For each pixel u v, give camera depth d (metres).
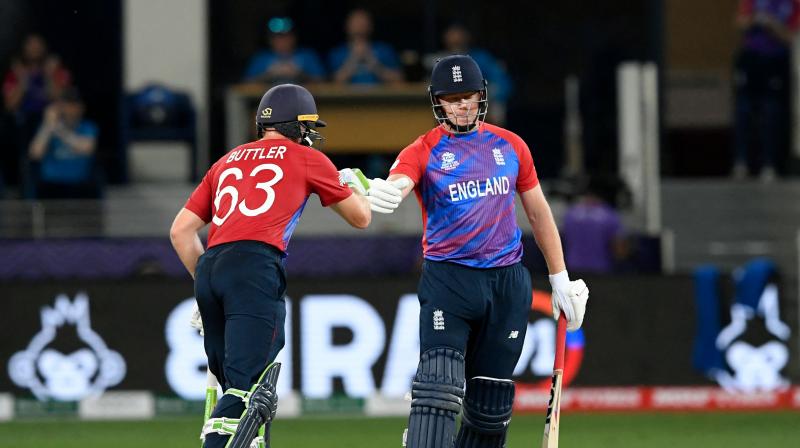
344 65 45.97
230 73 50.22
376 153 44.00
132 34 49.84
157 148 49.47
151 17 49.84
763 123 52.47
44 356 35.19
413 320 35.16
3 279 39.62
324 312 35.06
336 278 35.16
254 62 46.00
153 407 35.16
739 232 47.19
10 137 48.16
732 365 35.88
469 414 20.03
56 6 51.16
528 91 52.00
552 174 51.97
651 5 51.69
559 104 51.91
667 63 62.19
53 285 35.28
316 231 44.97
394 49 50.88
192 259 20.17
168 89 49.44
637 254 41.38
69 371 35.19
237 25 50.25
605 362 35.59
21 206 41.88
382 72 46.22
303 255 40.34
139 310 35.28
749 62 52.12
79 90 50.50
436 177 19.64
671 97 59.41
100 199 44.47
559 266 20.62
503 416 20.00
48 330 35.25
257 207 19.28
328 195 19.67
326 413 34.97
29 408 35.12
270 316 18.97
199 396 35.19
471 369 20.11
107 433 32.44
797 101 52.34
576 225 41.09
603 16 51.91
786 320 38.25
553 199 46.81
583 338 35.56
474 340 19.98
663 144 51.78
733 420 34.09
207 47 50.03
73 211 42.38
